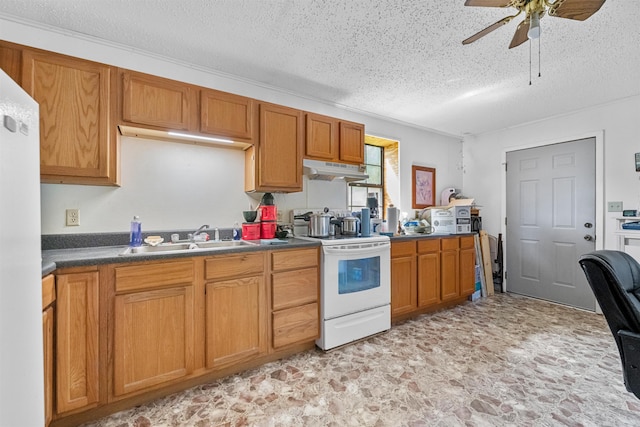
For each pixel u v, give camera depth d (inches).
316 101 121.4
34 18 71.5
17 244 33.0
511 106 127.2
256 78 103.5
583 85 106.5
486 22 72.7
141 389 61.9
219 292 71.6
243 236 94.7
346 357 84.7
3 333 29.7
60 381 54.2
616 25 71.8
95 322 57.5
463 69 96.0
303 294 85.7
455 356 84.7
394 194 148.9
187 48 85.1
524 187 150.1
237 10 68.9
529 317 117.8
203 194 95.9
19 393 32.9
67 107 65.3
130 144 84.8
